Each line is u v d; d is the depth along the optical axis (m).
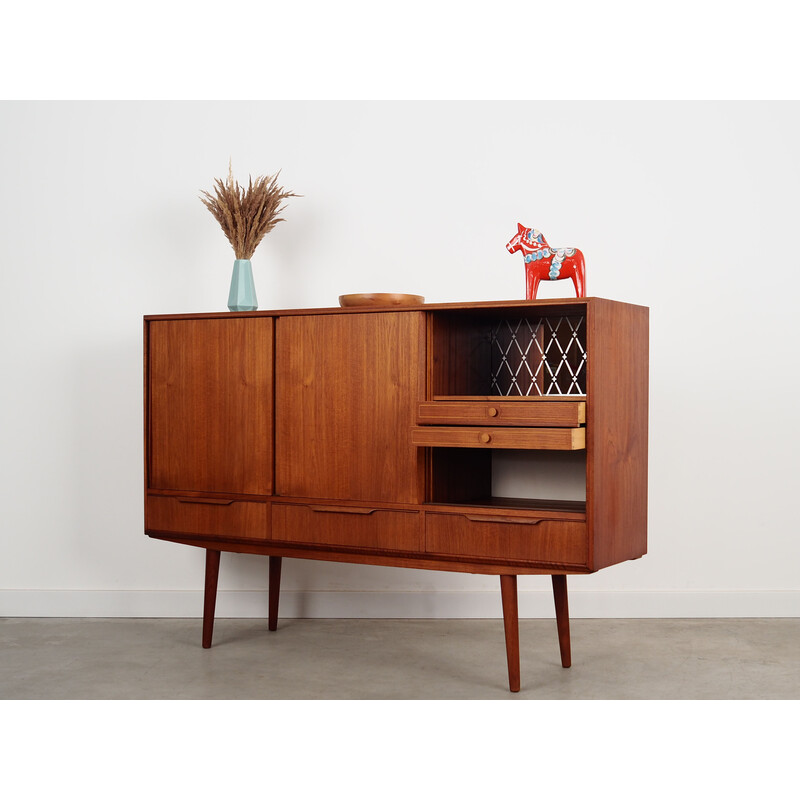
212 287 3.77
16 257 3.83
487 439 2.68
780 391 3.63
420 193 3.73
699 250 3.63
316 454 2.99
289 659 3.14
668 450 3.66
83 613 3.82
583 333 3.01
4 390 3.84
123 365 3.81
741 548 3.65
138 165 3.80
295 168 3.78
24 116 3.82
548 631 3.49
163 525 3.28
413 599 3.72
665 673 2.96
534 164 3.69
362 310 2.89
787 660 3.10
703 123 3.62
